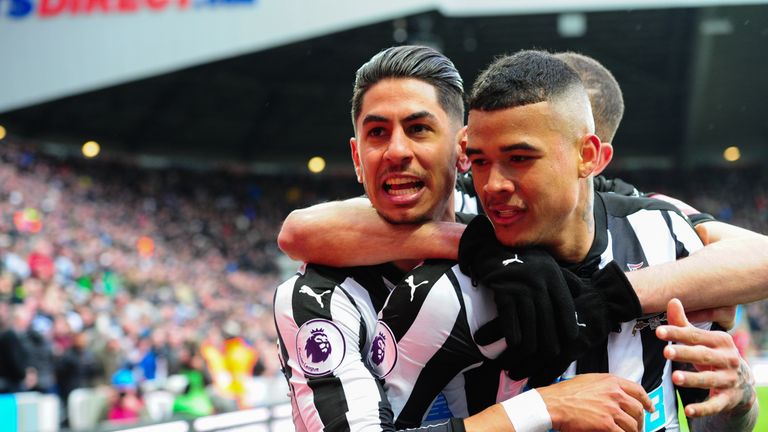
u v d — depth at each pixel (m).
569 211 1.20
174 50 12.92
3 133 18.03
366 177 1.33
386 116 1.29
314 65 17.53
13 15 13.25
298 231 1.35
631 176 21.47
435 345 1.27
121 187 18.47
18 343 5.82
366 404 1.25
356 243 1.33
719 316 1.30
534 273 1.18
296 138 21.61
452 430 1.20
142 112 19.02
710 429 1.38
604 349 1.31
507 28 15.18
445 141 1.31
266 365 8.49
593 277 1.25
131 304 9.12
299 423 1.34
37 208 13.64
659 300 1.24
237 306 12.37
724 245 1.31
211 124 20.27
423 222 1.32
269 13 12.48
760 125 18.59
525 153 1.16
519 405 1.21
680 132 19.86
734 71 14.54
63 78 13.31
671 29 14.52
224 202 20.09
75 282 10.16
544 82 1.17
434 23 14.95
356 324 1.32
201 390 6.56
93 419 5.39
